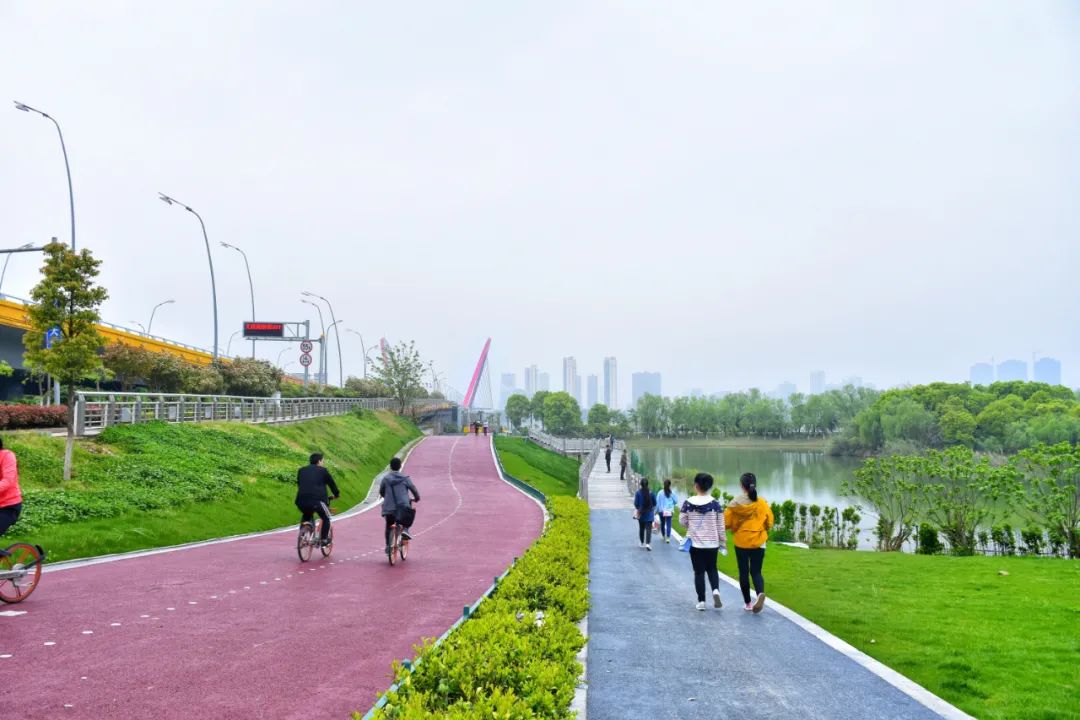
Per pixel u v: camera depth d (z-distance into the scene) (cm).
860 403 15512
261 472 2773
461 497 3503
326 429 4903
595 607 1075
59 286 1980
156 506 1927
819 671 738
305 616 964
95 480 2014
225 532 1969
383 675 708
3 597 988
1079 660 787
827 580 1357
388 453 5622
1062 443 2122
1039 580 1351
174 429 2931
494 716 462
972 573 1445
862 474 2584
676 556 1741
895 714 614
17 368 4628
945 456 2388
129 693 636
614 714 610
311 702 626
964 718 604
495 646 617
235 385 5428
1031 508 2155
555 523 1939
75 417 2411
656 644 845
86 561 1420
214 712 596
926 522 2294
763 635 891
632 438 18425
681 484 5262
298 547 1454
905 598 1164
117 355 4031
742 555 1051
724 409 17625
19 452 1973
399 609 1026
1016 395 11125
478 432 8200
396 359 9800
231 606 1016
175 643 807
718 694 664
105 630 856
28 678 669
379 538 1984
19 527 1487
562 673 576
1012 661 784
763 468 9162
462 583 1266
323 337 7381
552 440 8256
